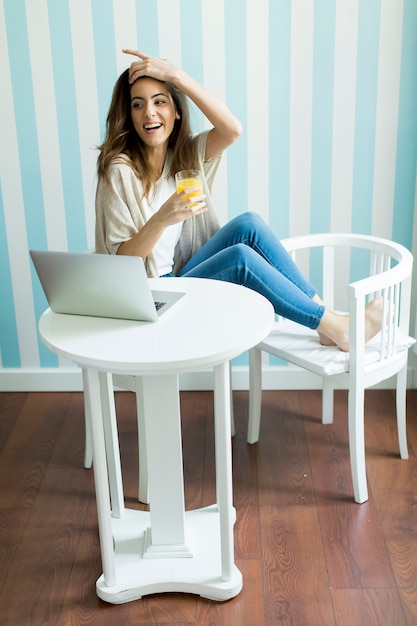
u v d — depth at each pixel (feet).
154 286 6.91
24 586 6.82
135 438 9.21
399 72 9.09
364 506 7.76
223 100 9.28
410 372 10.19
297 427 9.33
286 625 6.29
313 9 8.89
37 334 10.27
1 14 8.96
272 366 10.30
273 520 7.59
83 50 9.09
